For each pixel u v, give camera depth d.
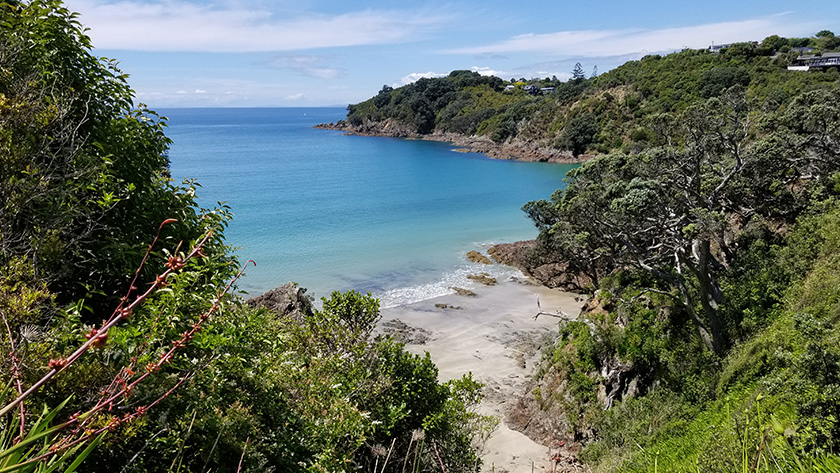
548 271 44.59
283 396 8.44
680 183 26.06
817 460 3.44
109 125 9.15
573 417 21.67
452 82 198.00
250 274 44.34
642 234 24.47
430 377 13.31
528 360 29.78
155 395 5.04
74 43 8.80
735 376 16.72
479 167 113.81
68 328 4.73
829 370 8.11
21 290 4.24
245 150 147.75
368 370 11.61
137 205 9.31
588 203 24.22
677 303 22.36
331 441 8.39
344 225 62.78
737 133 27.27
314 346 12.18
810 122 28.20
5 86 6.63
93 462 4.34
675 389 19.95
